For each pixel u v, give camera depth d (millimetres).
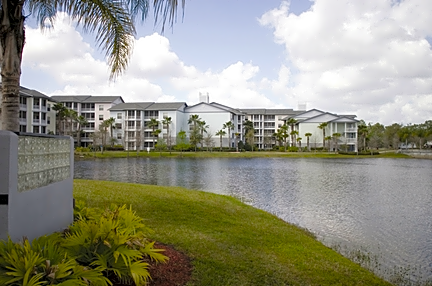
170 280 4355
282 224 9914
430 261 7996
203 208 10438
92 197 10602
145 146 73562
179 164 42250
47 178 4387
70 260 3250
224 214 9977
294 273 5258
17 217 3535
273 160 53469
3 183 3354
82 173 29703
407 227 11359
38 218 4070
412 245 9336
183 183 23062
